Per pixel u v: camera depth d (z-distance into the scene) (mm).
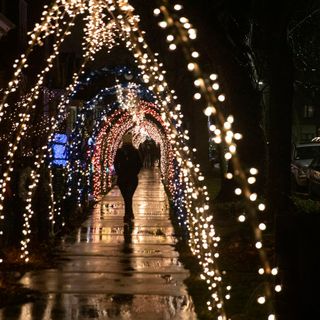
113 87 27250
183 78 27375
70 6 16828
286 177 18578
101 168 34688
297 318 7430
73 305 10430
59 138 25250
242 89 21516
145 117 48000
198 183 16781
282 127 18609
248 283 11844
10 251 14125
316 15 32750
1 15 19562
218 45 20750
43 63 27000
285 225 7578
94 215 24188
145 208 26984
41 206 16203
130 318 9703
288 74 18562
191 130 28797
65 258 14625
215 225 19922
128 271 13172
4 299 10539
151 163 67125
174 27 8984
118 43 22828
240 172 7516
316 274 7301
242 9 21547
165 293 11258
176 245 16562
